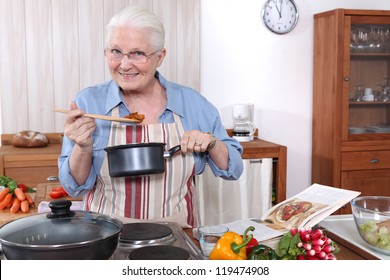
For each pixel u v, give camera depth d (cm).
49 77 340
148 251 120
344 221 158
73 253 102
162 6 346
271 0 363
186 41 352
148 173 145
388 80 375
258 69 369
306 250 114
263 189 318
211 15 357
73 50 341
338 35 346
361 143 360
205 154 177
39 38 336
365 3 385
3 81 335
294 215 145
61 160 164
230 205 312
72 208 216
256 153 315
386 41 368
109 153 145
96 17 340
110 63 157
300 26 374
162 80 178
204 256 124
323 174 371
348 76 352
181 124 175
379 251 127
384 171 367
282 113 378
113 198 167
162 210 168
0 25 330
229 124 369
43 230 108
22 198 240
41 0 333
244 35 364
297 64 377
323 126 369
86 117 149
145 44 153
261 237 133
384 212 138
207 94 363
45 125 344
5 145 338
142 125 170
